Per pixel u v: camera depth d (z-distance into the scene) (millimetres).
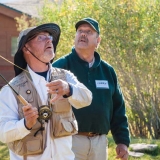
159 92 18156
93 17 18781
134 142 14508
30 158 6570
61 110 6680
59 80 6410
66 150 6781
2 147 14305
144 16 18344
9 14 37500
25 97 6594
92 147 8773
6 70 37781
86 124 8695
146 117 18203
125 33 18281
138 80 18219
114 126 9305
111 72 9234
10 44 38000
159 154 13477
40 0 41375
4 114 6484
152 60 18016
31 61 6785
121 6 18453
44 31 6809
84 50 8961
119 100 9281
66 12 20047
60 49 19672
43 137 6566
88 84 8906
